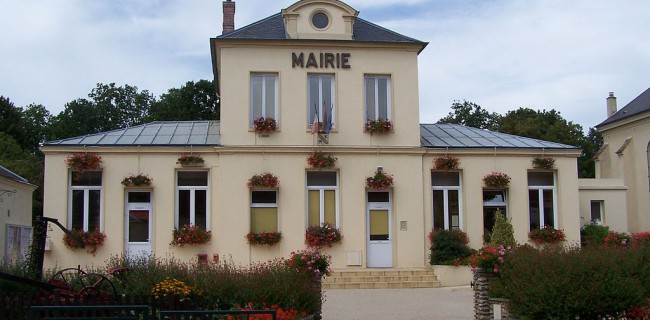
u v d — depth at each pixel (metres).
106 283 13.29
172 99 48.78
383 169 23.36
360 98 23.64
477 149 23.78
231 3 29.77
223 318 11.04
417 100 23.88
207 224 22.66
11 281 12.71
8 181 18.83
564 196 24.14
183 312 8.86
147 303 11.13
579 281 12.82
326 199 23.30
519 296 13.21
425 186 23.55
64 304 10.84
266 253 22.55
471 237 23.48
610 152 40.66
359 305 17.09
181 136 23.95
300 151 23.05
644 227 37.31
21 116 51.53
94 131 53.69
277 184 22.80
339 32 23.88
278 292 12.44
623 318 12.99
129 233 22.33
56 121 54.59
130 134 23.95
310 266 13.63
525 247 14.91
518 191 23.88
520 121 52.88
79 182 22.38
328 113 22.78
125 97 56.78
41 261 14.99
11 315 10.68
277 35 23.81
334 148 23.17
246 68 23.36
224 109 23.11
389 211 23.47
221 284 12.54
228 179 22.73
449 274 21.81
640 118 37.47
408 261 23.11
